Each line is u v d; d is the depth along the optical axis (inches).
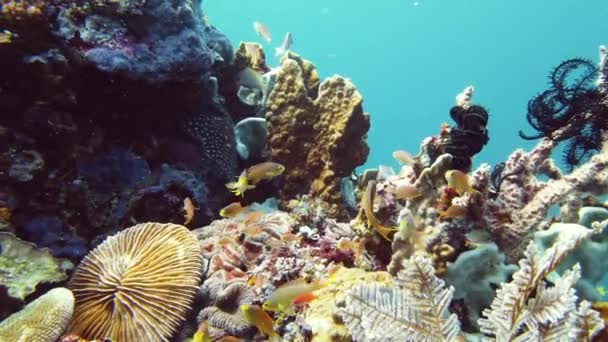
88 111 23.9
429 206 17.8
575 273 10.9
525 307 11.2
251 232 22.5
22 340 15.2
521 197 19.2
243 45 37.2
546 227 18.4
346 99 31.3
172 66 23.7
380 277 17.4
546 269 11.2
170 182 26.0
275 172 23.9
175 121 28.0
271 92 32.9
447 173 17.0
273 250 22.1
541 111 21.3
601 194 18.4
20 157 20.9
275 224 25.5
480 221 18.1
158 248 20.8
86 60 21.9
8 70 20.5
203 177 28.9
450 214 16.8
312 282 17.5
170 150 28.0
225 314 18.8
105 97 23.9
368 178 35.0
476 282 16.7
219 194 29.7
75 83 22.3
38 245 21.0
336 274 18.1
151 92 24.7
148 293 19.1
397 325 11.8
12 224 20.6
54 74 21.0
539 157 21.6
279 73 32.9
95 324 18.5
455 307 16.6
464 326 16.5
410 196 17.6
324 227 25.5
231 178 30.0
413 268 12.4
